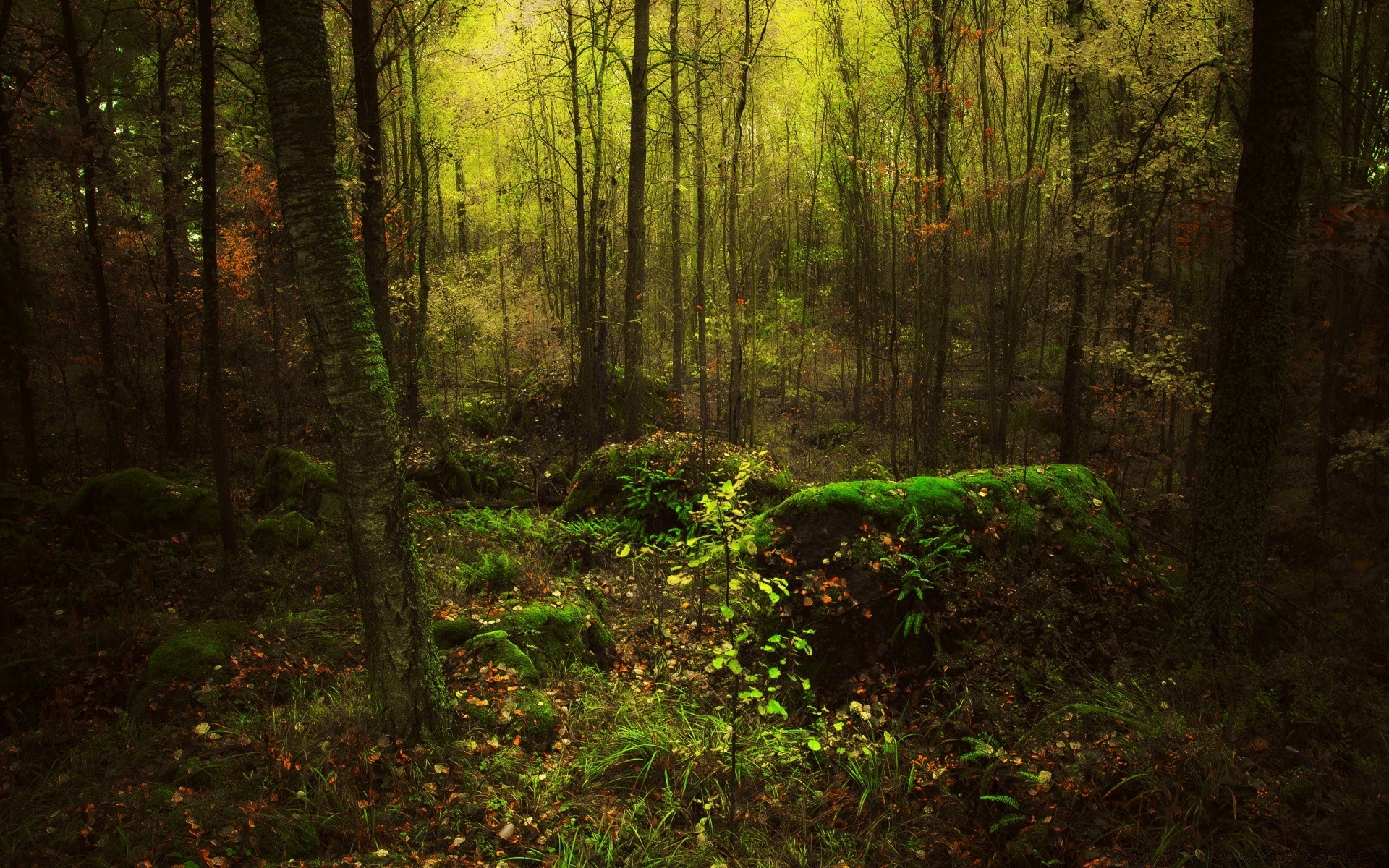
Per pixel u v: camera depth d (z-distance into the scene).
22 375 7.39
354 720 3.53
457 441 11.18
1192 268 9.43
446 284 12.78
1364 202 2.79
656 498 7.44
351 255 3.12
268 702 3.79
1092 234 8.20
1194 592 4.18
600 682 4.29
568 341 15.09
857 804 3.32
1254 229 3.88
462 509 8.54
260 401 12.40
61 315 9.73
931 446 8.95
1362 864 2.58
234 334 11.39
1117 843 2.82
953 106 8.43
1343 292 7.35
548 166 15.48
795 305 14.77
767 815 3.22
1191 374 7.86
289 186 3.00
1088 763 3.06
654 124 15.88
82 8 9.73
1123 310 9.00
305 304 3.08
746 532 3.73
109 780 3.14
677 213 12.59
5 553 5.37
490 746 3.42
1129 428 9.42
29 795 3.02
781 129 15.25
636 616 5.57
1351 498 8.16
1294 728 3.35
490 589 5.56
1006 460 9.69
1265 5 3.77
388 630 3.29
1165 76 7.12
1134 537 4.95
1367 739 3.15
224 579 5.19
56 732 3.49
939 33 8.31
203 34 5.22
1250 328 3.95
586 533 7.08
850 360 18.91
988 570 4.28
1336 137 7.41
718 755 3.52
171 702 3.73
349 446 3.16
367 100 7.51
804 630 4.15
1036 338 15.46
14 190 7.06
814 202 15.83
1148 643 4.27
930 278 9.45
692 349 16.95
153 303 9.70
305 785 3.11
